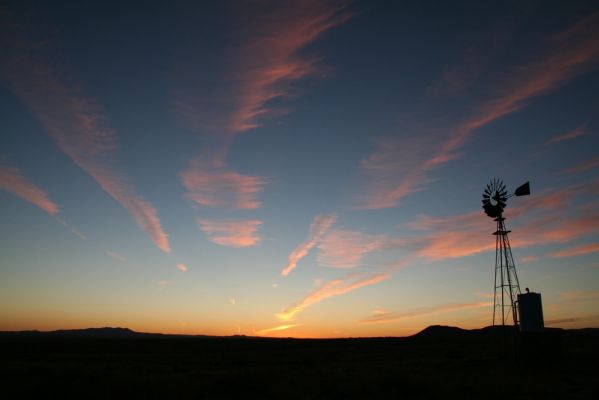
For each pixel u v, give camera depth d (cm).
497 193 4109
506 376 2702
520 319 3638
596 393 2178
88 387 2205
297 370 3175
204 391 2203
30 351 7294
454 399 2088
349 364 3897
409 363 3731
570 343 5997
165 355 6066
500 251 4044
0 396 2103
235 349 8062
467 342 8525
